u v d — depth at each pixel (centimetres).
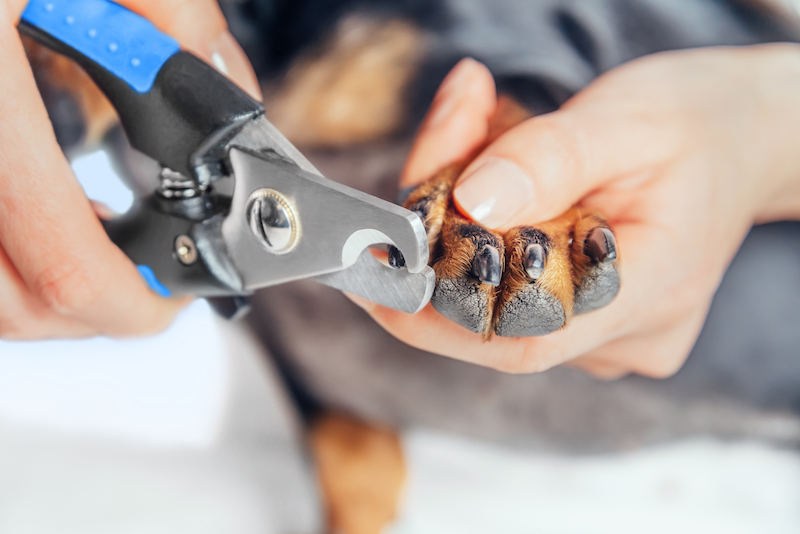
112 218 27
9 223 26
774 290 35
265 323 43
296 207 23
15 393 40
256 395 43
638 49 39
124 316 28
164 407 41
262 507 38
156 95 25
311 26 41
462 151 29
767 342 36
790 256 35
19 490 36
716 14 40
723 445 39
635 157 29
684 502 36
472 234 23
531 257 22
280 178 24
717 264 31
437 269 23
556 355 27
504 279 23
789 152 32
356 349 41
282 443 42
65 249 26
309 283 40
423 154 29
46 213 26
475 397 39
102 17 26
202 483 38
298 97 40
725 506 36
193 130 24
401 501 40
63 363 42
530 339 26
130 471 37
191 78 24
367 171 39
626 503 38
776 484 36
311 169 24
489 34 39
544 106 36
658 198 29
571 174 26
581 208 27
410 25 40
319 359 42
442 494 40
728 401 37
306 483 41
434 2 40
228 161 25
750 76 33
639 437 39
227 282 26
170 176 26
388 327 26
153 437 39
